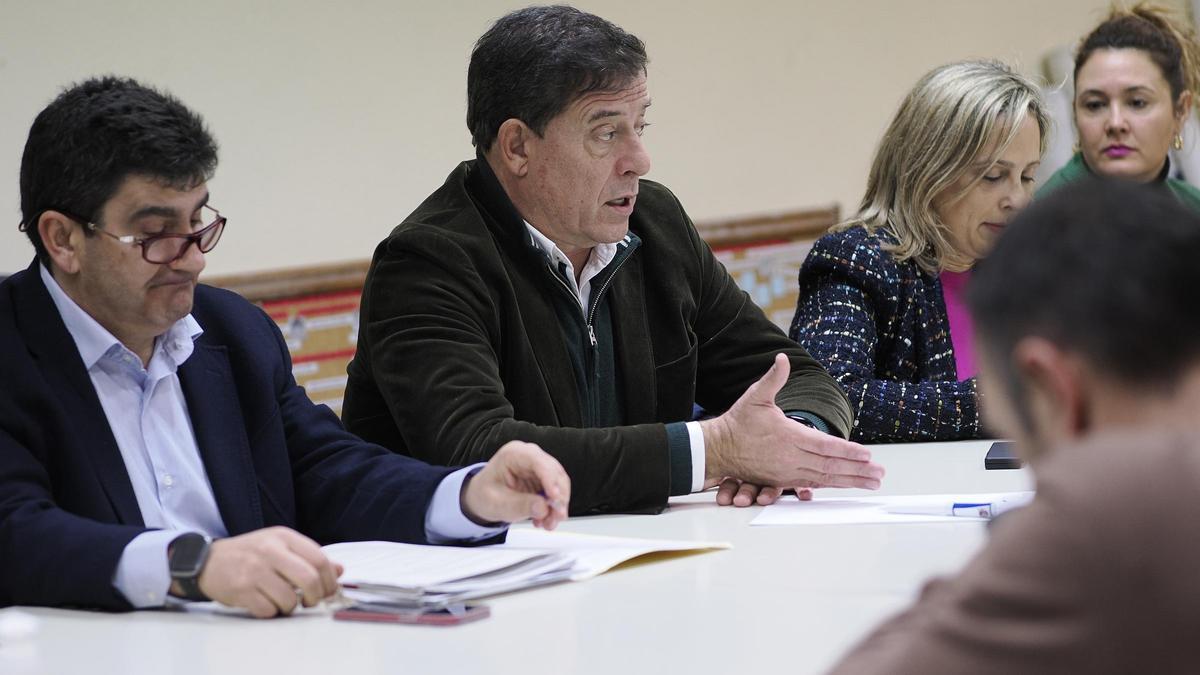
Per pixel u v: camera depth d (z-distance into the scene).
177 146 2.11
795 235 5.82
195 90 5.03
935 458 3.00
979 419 3.29
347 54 5.21
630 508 2.49
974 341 1.05
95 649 1.65
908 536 2.09
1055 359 0.97
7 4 4.80
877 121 5.94
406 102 5.30
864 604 1.67
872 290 3.50
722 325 3.16
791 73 5.83
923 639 0.92
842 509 2.39
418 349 2.67
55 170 2.12
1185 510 0.86
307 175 5.17
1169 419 0.95
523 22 2.84
